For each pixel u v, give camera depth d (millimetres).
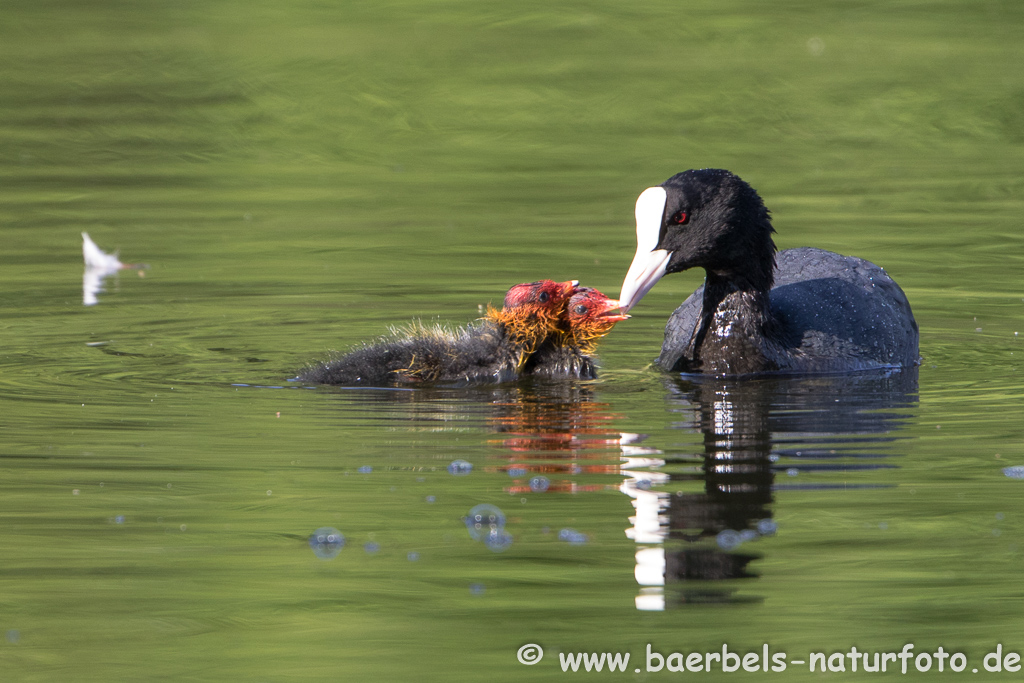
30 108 28938
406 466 10438
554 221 20984
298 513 9492
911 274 17594
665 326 15266
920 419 11570
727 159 25109
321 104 29609
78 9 38562
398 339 13648
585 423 11602
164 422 11570
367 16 37531
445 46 34406
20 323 15250
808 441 10953
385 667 7645
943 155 25359
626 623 8023
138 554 8875
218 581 8531
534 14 37844
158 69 32000
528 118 28547
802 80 30766
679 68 32156
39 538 9094
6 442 10953
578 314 13547
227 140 27047
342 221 21203
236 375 13227
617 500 9664
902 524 9195
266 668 7645
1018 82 30078
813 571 8539
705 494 9750
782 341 13516
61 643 7844
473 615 8109
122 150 26172
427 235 20203
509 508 9531
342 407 12164
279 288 17109
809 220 20594
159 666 7633
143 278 17609
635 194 22828
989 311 15844
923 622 7988
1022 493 9727
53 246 19469
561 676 7543
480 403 12383
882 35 35125
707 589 8359
